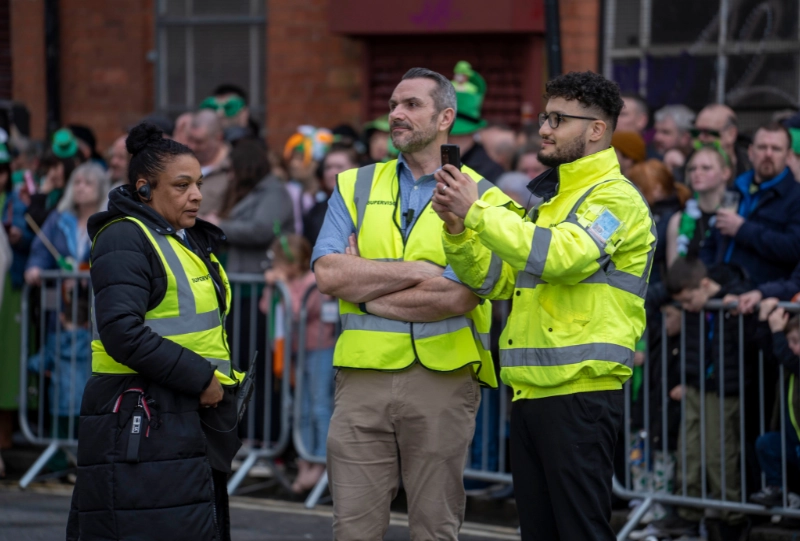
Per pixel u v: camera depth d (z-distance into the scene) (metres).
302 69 23.08
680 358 12.94
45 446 16.52
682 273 12.66
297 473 16.14
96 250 9.02
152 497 8.79
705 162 13.64
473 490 14.79
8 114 21.52
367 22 21.44
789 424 12.23
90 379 9.15
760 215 13.34
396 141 9.83
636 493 13.20
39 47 24.61
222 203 16.27
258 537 13.13
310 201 18.23
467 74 16.30
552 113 9.05
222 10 24.28
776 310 12.13
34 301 16.27
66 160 17.34
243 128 18.41
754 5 20.62
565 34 21.33
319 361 15.05
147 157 9.18
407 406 9.68
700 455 12.88
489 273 9.30
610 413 8.98
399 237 9.88
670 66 21.17
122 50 24.47
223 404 9.48
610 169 9.04
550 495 9.02
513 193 14.40
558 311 8.91
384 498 9.92
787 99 20.50
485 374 10.14
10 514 13.95
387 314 9.66
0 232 16.12
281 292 14.98
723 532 12.99
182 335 9.12
